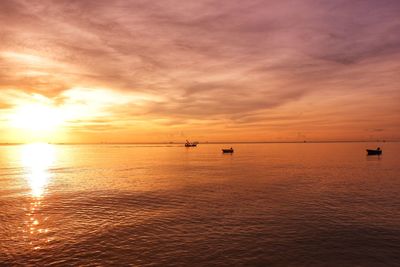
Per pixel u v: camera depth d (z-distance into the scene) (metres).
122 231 27.20
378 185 50.00
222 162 106.44
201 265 20.66
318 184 51.41
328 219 30.06
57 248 23.50
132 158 140.00
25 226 28.95
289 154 166.38
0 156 171.00
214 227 28.02
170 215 32.16
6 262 21.27
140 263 20.92
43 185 54.00
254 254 22.17
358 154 160.88
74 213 33.47
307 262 20.95
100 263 20.98
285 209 34.03
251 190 46.06
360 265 20.47
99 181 58.62
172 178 61.88
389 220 29.58
